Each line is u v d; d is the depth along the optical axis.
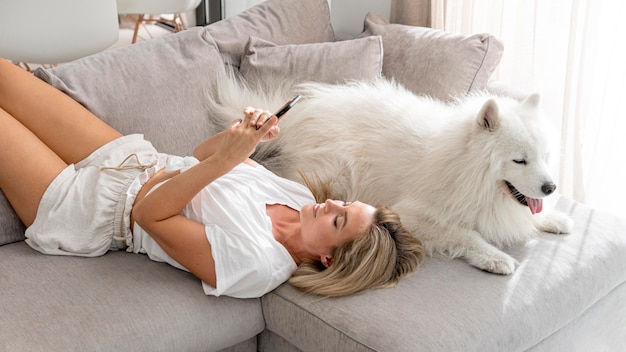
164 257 1.74
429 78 2.33
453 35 2.37
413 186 1.87
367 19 2.68
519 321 1.58
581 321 1.83
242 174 1.86
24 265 1.69
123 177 1.84
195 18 3.73
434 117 1.95
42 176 1.79
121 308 1.53
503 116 1.74
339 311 1.57
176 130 2.13
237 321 1.64
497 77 2.75
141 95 2.10
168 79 2.16
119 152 1.90
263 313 1.71
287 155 2.14
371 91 2.12
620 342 2.04
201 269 1.63
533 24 2.54
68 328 1.46
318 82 2.32
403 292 1.62
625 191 2.54
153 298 1.58
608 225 1.97
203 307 1.60
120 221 1.78
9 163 1.78
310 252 1.75
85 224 1.78
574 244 1.86
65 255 1.76
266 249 1.67
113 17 2.81
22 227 1.87
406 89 2.38
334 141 2.05
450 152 1.79
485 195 1.75
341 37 2.80
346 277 1.64
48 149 1.88
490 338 1.51
